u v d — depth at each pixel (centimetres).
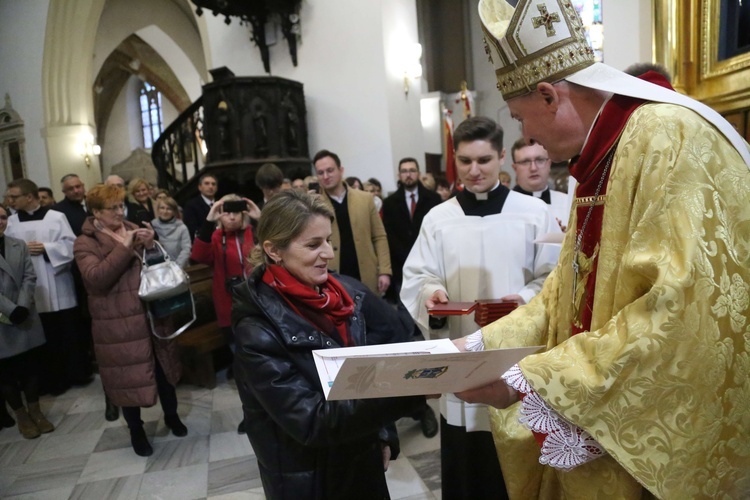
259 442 123
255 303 118
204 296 427
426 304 157
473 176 181
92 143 1109
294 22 663
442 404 182
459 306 150
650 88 91
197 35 1108
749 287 80
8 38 1057
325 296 126
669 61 278
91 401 388
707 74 264
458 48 1145
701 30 264
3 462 299
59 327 405
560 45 95
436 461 266
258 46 688
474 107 1127
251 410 123
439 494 238
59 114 1063
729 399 79
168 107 1877
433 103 1059
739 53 249
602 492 91
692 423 77
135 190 535
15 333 323
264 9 668
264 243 125
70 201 443
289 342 114
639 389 78
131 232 270
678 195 80
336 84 656
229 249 323
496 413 121
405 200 461
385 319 149
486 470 176
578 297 104
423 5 1119
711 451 79
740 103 250
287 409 108
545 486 116
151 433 324
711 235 78
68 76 1066
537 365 87
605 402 81
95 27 1079
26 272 338
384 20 618
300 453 120
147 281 267
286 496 120
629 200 88
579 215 105
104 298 276
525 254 181
